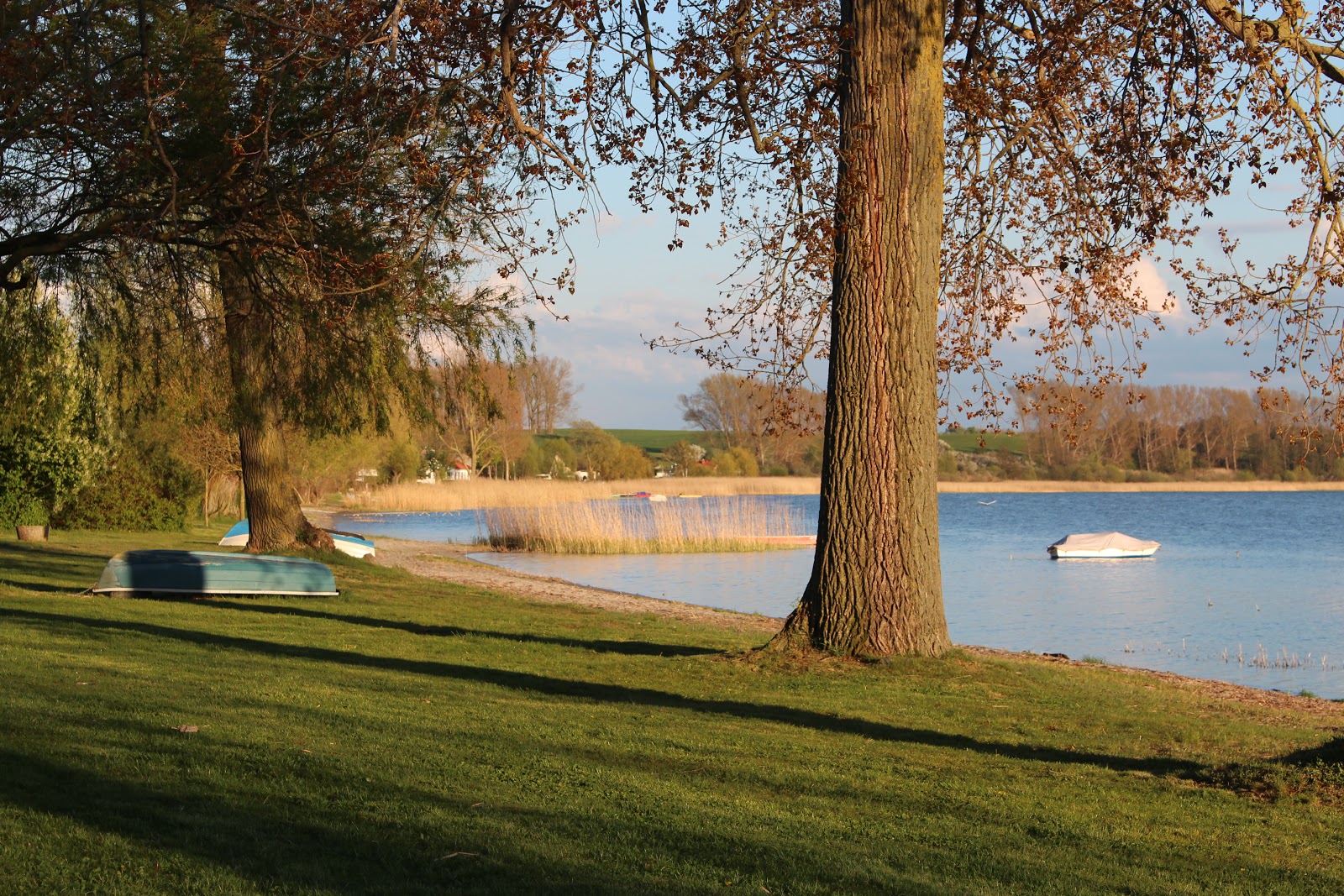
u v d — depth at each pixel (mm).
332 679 9070
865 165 10688
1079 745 8180
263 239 12945
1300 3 9742
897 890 4492
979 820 5797
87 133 11289
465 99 10211
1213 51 10750
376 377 19844
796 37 10523
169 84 11820
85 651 9609
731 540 37219
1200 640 19531
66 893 3951
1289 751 8359
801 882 4496
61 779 5316
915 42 10711
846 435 11062
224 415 21719
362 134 11414
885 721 8664
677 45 10211
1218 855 5418
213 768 5688
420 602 17016
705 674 10391
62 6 10727
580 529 36344
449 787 5633
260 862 4367
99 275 13922
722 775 6383
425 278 13266
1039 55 11125
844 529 11070
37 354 14945
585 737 7188
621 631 14320
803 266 11102
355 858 4484
